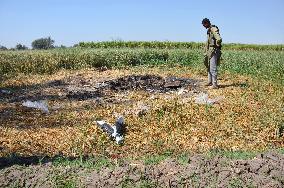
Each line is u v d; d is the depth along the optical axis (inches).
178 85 582.6
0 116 428.1
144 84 605.3
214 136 362.3
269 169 240.4
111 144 343.0
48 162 267.4
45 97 529.7
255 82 630.5
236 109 435.2
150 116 411.5
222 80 651.5
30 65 784.9
